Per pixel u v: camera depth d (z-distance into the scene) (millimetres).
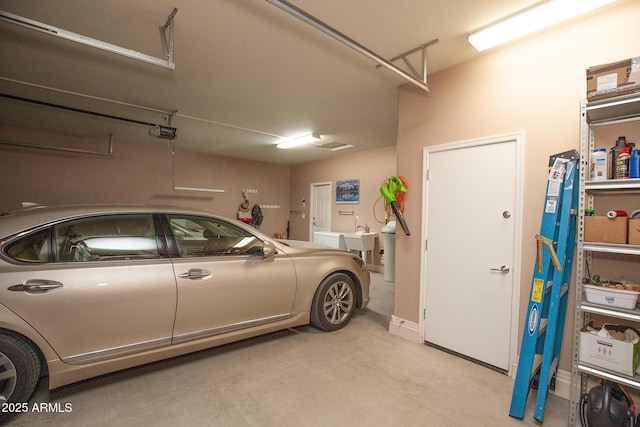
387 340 3156
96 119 4887
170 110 4387
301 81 3363
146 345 2182
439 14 2170
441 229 2988
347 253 3656
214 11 2176
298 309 3053
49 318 1849
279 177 9453
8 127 5449
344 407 2047
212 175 8039
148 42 2598
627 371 1699
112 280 2051
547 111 2332
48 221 2008
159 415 1929
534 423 1933
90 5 2105
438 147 3008
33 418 1862
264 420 1905
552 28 2307
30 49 2740
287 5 1755
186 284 2316
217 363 2605
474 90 2754
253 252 2816
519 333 2459
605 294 1817
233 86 3520
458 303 2846
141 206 2426
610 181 1786
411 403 2109
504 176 2562
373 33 2422
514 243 2490
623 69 1688
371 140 6121
